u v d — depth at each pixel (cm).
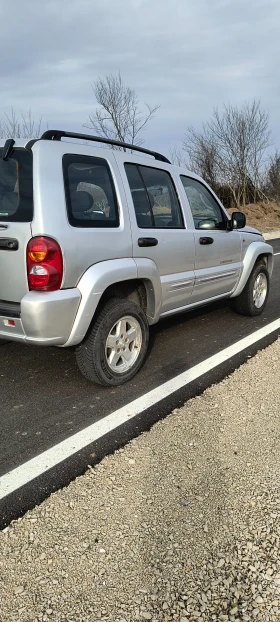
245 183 2733
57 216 317
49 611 185
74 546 216
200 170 2734
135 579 199
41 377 411
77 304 331
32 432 318
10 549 214
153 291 411
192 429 319
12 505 244
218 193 2762
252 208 2738
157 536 222
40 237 309
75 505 244
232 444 300
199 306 515
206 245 488
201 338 523
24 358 457
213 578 200
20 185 321
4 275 331
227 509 240
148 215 410
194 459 284
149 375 414
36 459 287
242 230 586
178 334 539
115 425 327
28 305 312
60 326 325
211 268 505
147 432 317
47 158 324
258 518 233
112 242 359
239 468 274
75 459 286
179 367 433
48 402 363
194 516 235
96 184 359
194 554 212
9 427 325
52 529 227
